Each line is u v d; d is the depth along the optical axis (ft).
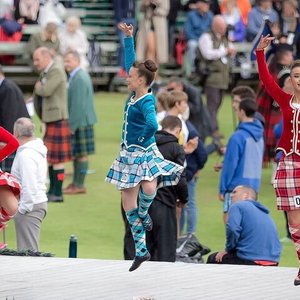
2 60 153.07
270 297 52.65
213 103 119.85
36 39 139.54
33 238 67.82
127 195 53.36
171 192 66.28
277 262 65.10
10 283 54.85
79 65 95.04
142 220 53.62
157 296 52.65
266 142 101.04
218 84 120.26
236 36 154.61
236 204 65.36
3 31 150.71
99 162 109.50
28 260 60.08
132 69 52.54
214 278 56.24
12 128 80.53
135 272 57.26
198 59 121.39
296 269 58.13
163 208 66.08
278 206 51.06
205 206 93.04
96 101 149.18
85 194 96.37
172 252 66.54
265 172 102.32
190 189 78.89
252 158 75.77
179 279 55.93
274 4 151.94
